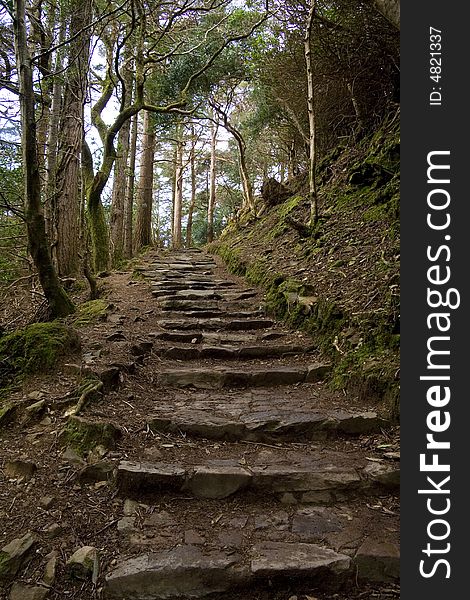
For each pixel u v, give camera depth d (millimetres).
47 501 2447
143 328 5137
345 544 2264
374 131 7652
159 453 2893
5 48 4902
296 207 8578
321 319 4648
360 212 6406
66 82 5742
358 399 3617
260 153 15305
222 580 2082
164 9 8836
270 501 2629
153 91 11867
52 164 6312
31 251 4852
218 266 9281
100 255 9148
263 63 8727
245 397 3779
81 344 4035
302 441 3189
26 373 3516
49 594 2037
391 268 4555
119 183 11305
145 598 2041
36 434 2941
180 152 20062
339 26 6523
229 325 5254
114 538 2285
